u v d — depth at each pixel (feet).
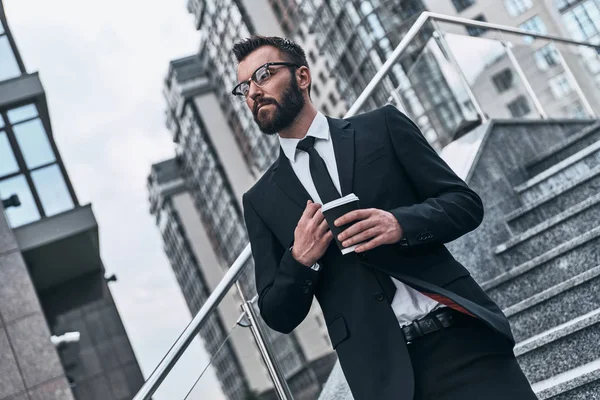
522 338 11.50
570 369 9.98
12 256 36.55
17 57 46.75
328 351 10.68
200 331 9.44
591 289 10.64
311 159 6.52
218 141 284.20
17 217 44.06
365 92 13.97
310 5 170.81
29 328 34.88
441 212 6.04
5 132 44.83
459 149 15.58
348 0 148.46
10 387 33.37
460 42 17.31
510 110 17.62
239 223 280.51
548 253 11.98
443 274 6.10
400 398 5.70
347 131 6.66
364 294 6.13
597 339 9.71
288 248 6.57
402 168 6.53
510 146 16.89
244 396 9.43
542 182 15.80
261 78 6.62
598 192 14.05
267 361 9.73
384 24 141.69
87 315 48.62
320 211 6.11
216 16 246.27
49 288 47.73
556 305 11.08
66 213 44.34
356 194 6.33
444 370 5.89
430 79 15.92
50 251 44.27
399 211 5.99
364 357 5.98
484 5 93.04
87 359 46.96
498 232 14.80
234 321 9.68
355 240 5.81
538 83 19.19
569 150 17.20
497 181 15.94
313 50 177.99
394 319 5.97
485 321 5.67
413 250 6.17
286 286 6.31
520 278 12.37
